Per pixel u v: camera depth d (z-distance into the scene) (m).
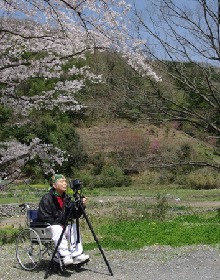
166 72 14.55
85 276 6.90
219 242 9.87
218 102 14.09
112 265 7.65
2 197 32.56
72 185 7.14
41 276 7.00
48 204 7.20
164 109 14.50
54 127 41.94
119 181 41.00
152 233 11.51
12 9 11.23
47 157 14.42
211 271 7.07
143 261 7.95
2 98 12.91
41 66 12.52
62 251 7.07
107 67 14.89
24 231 7.67
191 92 14.52
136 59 12.48
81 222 15.06
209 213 19.14
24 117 15.45
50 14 11.09
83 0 10.63
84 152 45.56
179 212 20.16
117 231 12.27
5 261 8.30
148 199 30.23
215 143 18.75
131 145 45.72
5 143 13.55
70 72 13.35
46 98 13.34
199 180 38.62
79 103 14.73
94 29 11.22
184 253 8.66
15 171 13.80
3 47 12.27
